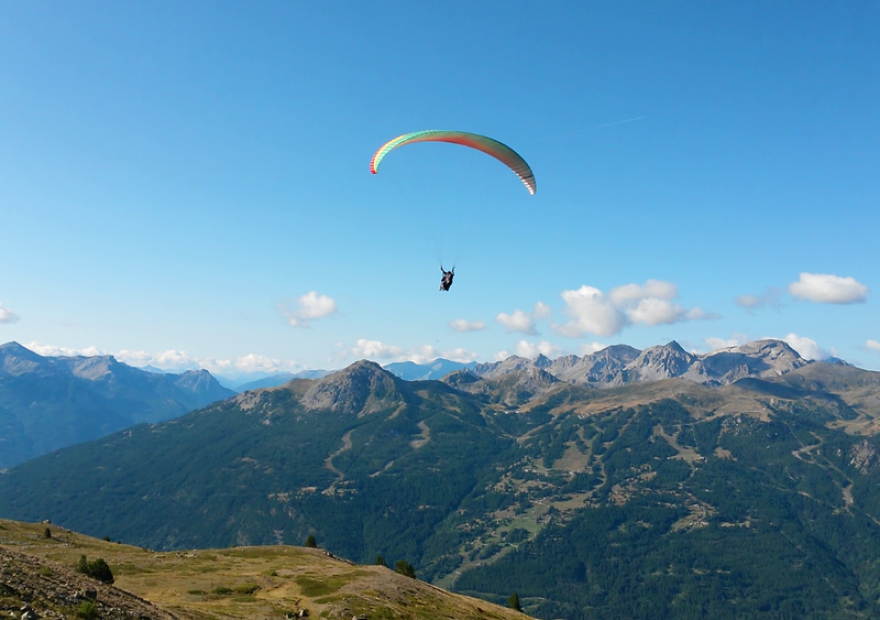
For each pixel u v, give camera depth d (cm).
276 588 8256
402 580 9356
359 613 6725
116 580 8012
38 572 4212
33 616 3195
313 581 8581
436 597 9012
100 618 3675
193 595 7281
